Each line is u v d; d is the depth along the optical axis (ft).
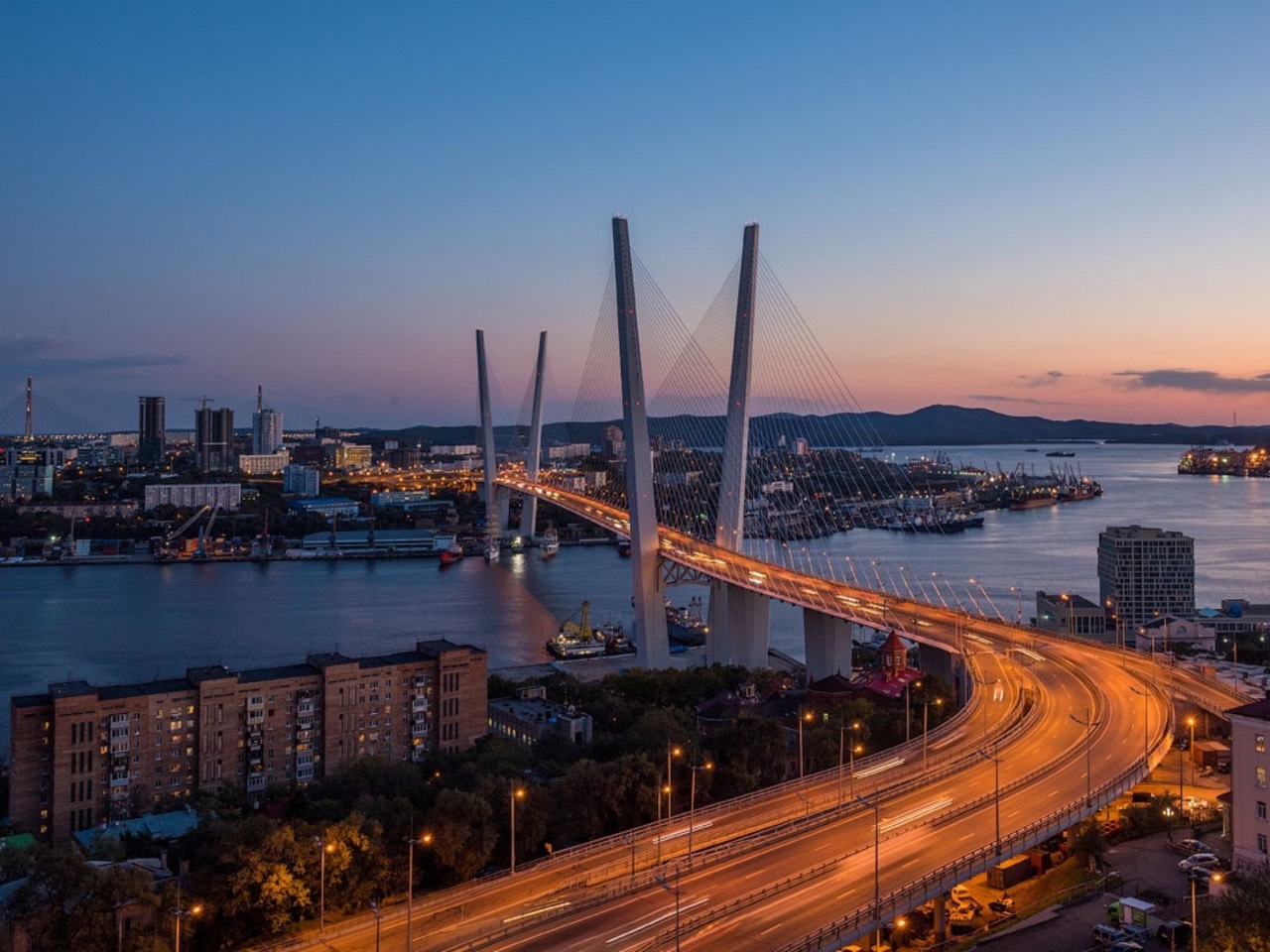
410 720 587.27
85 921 304.71
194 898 324.60
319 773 563.48
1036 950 282.15
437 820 363.56
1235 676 572.10
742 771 449.89
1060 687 535.60
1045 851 357.41
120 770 513.45
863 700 542.98
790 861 313.53
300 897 324.19
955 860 306.35
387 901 337.52
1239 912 243.40
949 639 631.15
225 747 544.21
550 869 320.50
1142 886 322.34
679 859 319.47
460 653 598.34
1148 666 588.09
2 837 449.48
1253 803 320.09
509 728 620.90
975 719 482.28
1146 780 424.87
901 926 302.45
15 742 495.00
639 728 505.66
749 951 252.62
